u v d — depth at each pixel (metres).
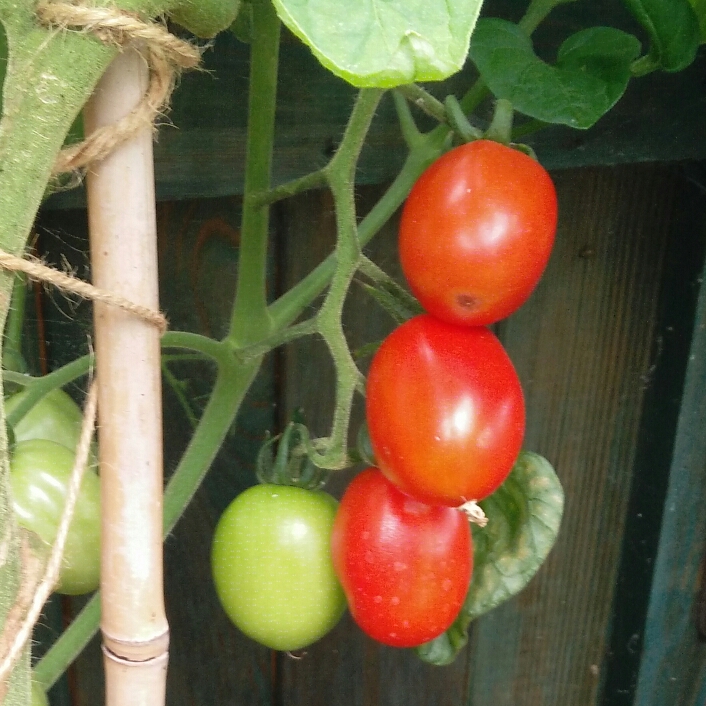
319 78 0.34
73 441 0.31
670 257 0.41
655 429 0.42
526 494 0.30
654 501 0.43
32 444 0.29
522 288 0.25
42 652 0.37
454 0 0.18
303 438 0.30
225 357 0.31
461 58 0.18
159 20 0.21
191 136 0.32
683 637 0.44
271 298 0.37
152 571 0.22
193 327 0.37
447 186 0.24
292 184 0.29
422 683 0.46
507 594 0.30
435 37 0.18
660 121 0.37
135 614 0.22
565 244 0.40
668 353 0.41
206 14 0.20
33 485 0.28
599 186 0.39
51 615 0.37
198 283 0.36
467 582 0.28
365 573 0.27
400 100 0.31
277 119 0.33
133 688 0.23
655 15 0.29
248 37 0.30
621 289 0.41
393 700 0.46
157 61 0.20
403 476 0.25
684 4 0.29
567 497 0.44
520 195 0.24
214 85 0.32
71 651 0.30
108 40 0.19
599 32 0.28
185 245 0.36
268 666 0.43
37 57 0.19
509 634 0.46
